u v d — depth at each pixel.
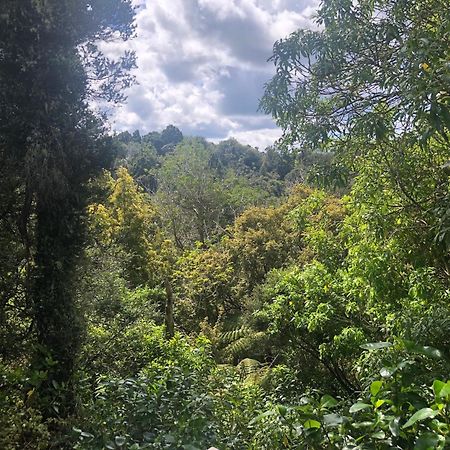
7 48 4.50
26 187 4.86
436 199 4.02
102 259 8.13
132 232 15.62
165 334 9.15
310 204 7.41
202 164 35.25
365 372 4.76
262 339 11.41
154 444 2.55
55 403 4.24
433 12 3.36
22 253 5.01
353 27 3.62
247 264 18.84
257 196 33.34
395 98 3.49
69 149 4.89
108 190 5.47
